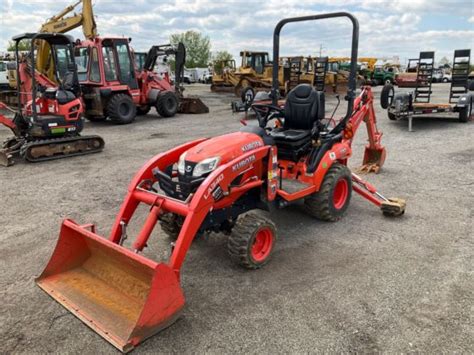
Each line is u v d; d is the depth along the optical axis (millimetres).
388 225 4793
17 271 3854
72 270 3469
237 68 23406
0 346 2848
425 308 3209
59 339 2922
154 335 2902
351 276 3697
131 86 13617
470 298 3330
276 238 4148
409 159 7742
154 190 3902
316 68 18234
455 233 4547
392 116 11805
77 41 12531
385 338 2881
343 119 4930
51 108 8625
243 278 3695
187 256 4105
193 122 13578
